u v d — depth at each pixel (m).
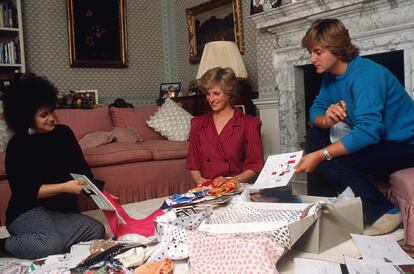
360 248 1.58
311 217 1.56
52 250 1.83
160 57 5.95
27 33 4.79
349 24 3.31
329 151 1.92
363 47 3.26
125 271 1.44
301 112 3.96
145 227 1.89
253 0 4.20
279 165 1.93
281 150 4.08
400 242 1.92
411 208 1.87
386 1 2.99
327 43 2.02
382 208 1.98
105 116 4.01
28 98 1.96
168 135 4.14
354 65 2.07
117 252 1.55
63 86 5.08
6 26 4.38
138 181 3.40
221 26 5.12
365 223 1.98
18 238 1.85
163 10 5.95
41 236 1.83
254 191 1.96
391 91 2.03
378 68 2.04
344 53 2.07
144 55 5.79
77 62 5.12
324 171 2.08
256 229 1.50
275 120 4.24
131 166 3.38
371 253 1.53
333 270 1.37
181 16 5.79
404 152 2.04
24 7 4.75
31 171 1.97
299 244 1.66
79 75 5.21
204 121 2.61
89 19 5.20
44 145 2.08
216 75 2.48
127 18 5.61
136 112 4.31
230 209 1.80
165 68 6.01
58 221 1.92
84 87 5.26
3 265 1.73
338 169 2.04
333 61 2.08
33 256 1.84
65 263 1.61
